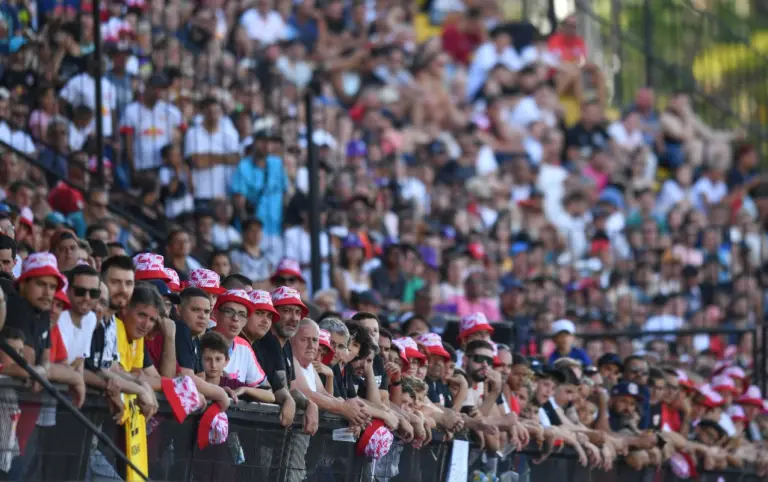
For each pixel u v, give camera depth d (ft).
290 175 155.84
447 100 219.00
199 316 87.45
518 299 161.58
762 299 191.62
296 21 210.79
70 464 76.07
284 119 162.30
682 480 135.85
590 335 151.43
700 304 188.03
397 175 189.67
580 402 125.18
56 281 76.69
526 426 113.50
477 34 231.50
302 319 94.84
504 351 113.80
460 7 239.09
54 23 141.69
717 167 230.07
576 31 239.09
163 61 154.10
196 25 169.17
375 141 199.41
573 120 234.17
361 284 152.56
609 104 238.89
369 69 213.46
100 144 132.67
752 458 147.54
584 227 199.93
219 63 165.78
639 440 128.36
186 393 82.17
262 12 201.36
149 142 144.77
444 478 105.09
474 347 109.09
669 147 230.27
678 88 237.86
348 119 189.26
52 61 140.87
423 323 124.26
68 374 76.28
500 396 113.80
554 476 117.08
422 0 239.09
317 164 146.82
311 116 147.54
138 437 80.33
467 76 228.63
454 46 230.48
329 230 150.51
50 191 133.18
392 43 218.38
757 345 169.17
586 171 217.77
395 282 156.56
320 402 93.56
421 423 101.30
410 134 208.23
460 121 219.82
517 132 219.82
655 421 134.41
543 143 217.77
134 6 152.56
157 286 92.07
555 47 238.07
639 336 158.61
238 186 148.97
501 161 215.72
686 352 174.19
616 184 215.31
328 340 97.04
